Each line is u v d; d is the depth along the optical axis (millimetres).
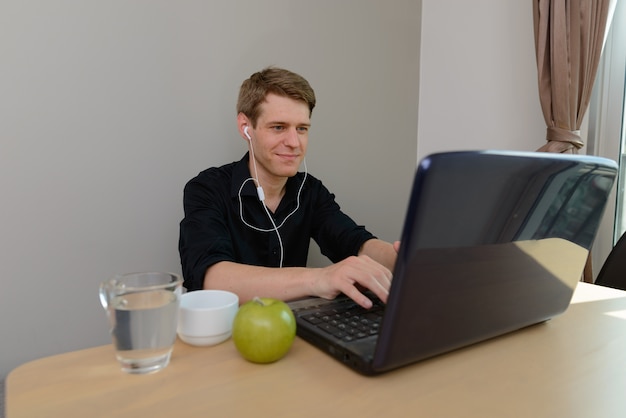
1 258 1303
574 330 764
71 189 1384
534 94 1866
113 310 596
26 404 521
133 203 1492
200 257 1037
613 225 1818
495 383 577
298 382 578
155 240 1546
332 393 550
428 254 511
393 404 524
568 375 599
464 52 2090
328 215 1510
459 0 2086
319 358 648
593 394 550
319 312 761
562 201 641
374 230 2133
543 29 1697
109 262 1468
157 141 1516
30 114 1303
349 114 1980
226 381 581
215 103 1619
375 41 2031
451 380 584
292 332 641
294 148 1300
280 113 1263
